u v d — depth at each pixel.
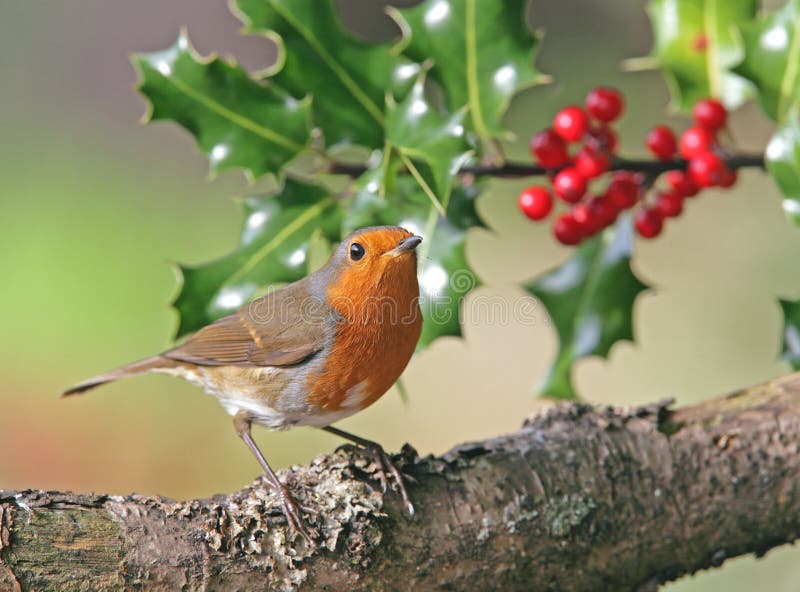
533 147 7.81
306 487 6.95
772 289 15.77
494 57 7.86
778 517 7.46
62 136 21.00
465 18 7.82
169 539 6.43
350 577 6.73
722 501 7.42
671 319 16.14
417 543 6.94
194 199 19.98
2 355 16.94
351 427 16.31
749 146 17.27
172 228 19.34
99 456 15.41
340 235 7.96
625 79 18.72
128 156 20.88
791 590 11.34
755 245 16.38
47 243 18.81
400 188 7.96
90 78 21.95
